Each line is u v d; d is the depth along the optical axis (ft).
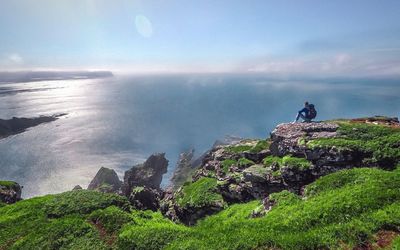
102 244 69.51
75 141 572.51
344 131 98.78
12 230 79.46
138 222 77.77
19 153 475.72
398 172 71.72
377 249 48.55
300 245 53.06
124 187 283.79
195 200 110.52
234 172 119.75
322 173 88.69
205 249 59.36
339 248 50.65
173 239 67.15
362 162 85.25
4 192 129.70
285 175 93.15
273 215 69.62
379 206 57.98
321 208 62.54
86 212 83.41
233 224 69.10
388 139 87.35
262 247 55.93
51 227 76.38
